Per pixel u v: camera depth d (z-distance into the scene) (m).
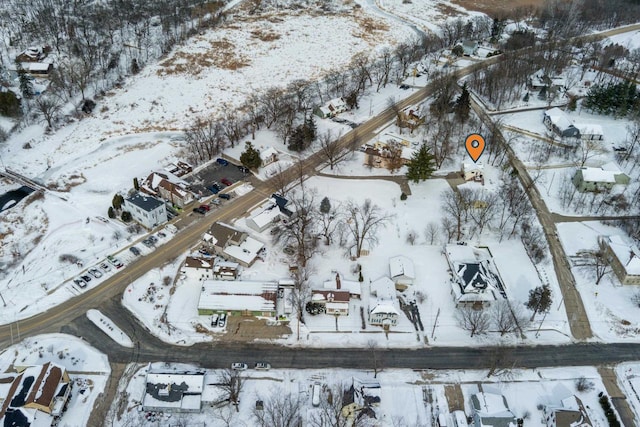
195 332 98.69
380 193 133.62
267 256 114.38
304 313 102.75
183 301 104.31
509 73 178.00
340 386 88.62
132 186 137.25
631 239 119.38
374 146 151.00
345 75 189.00
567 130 152.88
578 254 116.38
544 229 123.06
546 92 176.62
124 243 116.88
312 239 117.19
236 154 149.38
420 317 102.81
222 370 91.62
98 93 178.75
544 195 133.75
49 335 96.69
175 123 167.50
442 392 89.19
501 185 136.00
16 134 156.75
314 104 174.25
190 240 118.19
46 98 169.00
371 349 96.69
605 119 164.38
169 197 128.75
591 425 82.25
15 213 127.88
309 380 90.56
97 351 94.31
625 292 107.69
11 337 96.00
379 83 185.12
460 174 141.12
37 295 104.50
